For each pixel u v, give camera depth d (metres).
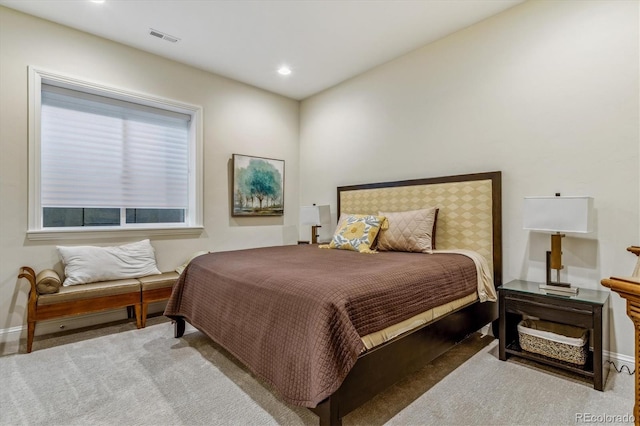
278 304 1.62
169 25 2.91
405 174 3.48
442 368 2.15
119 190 3.35
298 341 1.45
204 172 3.82
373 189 3.71
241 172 4.14
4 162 2.61
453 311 2.19
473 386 1.91
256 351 1.67
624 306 2.13
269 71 3.86
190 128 3.81
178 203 3.78
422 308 1.87
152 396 1.80
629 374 2.06
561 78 2.43
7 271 2.62
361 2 2.60
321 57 3.53
